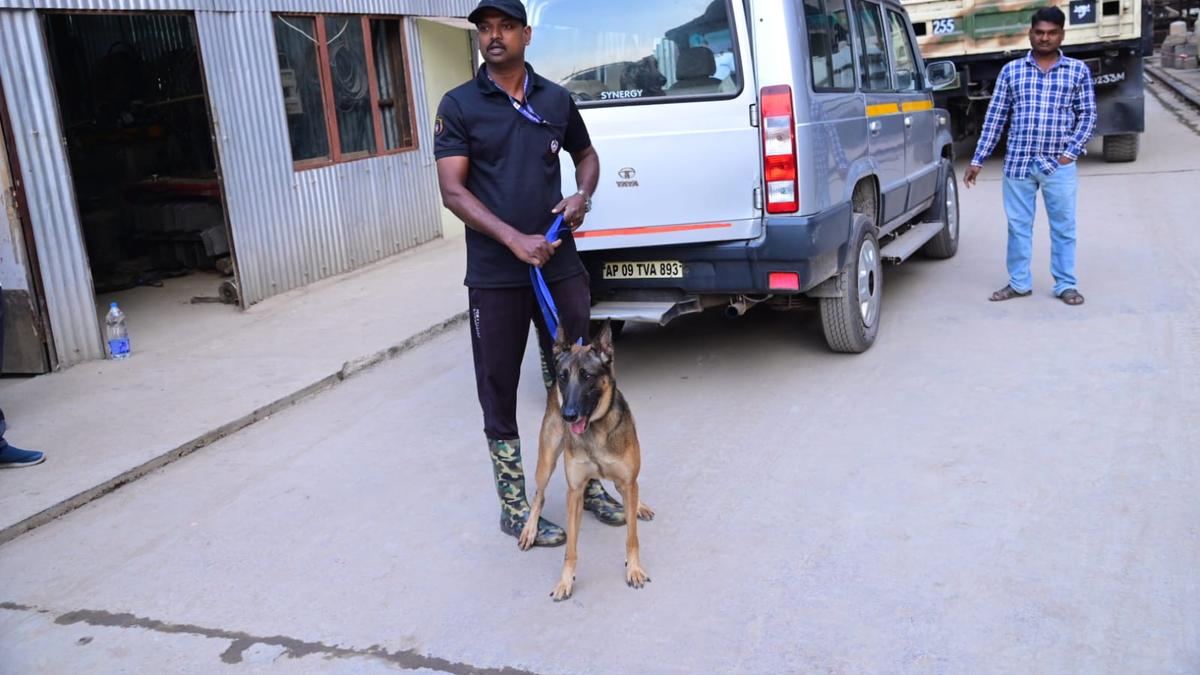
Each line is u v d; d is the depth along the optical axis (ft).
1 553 14.52
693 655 10.73
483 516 14.79
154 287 32.24
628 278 18.81
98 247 33.94
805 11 17.90
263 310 28.43
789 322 23.70
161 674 11.16
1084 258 27.17
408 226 36.60
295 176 30.50
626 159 17.88
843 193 19.02
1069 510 13.25
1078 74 21.89
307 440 18.56
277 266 29.84
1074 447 15.24
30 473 16.93
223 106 27.66
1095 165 43.80
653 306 18.74
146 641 11.87
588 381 11.34
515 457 13.93
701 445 16.57
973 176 23.82
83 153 34.50
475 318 13.25
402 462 17.11
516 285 12.98
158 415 19.65
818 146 17.75
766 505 14.19
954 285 25.80
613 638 11.19
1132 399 16.93
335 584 12.96
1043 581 11.60
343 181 32.71
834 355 20.88
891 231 24.47
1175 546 12.13
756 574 12.33
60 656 11.66
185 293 31.04
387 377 22.20
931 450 15.58
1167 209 32.45
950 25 41.60
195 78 34.06
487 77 12.54
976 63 42.93
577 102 18.10
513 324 13.23
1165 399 16.79
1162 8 114.83
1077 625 10.69
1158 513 12.97
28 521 15.21
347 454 17.69
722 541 13.26
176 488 16.65
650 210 17.99
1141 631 10.50
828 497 14.28
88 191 34.63
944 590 11.58
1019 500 13.66
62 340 23.13
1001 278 26.12
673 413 18.19
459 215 12.55
